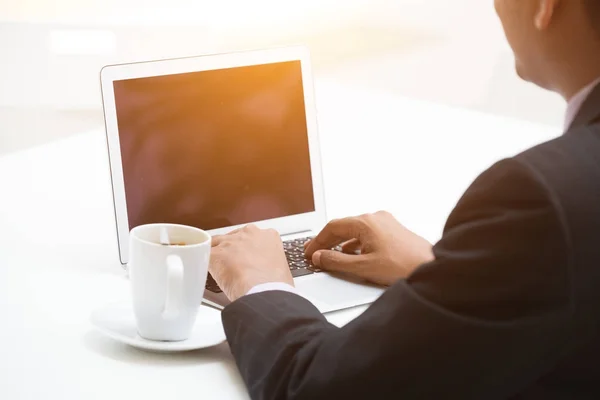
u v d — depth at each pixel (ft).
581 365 2.58
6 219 5.01
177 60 4.50
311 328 3.06
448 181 6.09
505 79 10.02
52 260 4.41
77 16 8.63
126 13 8.92
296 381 2.84
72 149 6.73
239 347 3.19
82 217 5.15
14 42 8.44
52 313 3.77
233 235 3.98
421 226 5.09
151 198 4.43
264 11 10.12
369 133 7.25
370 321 2.67
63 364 3.29
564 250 2.39
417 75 10.52
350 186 5.89
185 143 4.51
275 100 4.77
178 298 3.39
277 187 4.79
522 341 2.44
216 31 9.70
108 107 4.32
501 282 2.45
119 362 3.35
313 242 4.50
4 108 8.38
